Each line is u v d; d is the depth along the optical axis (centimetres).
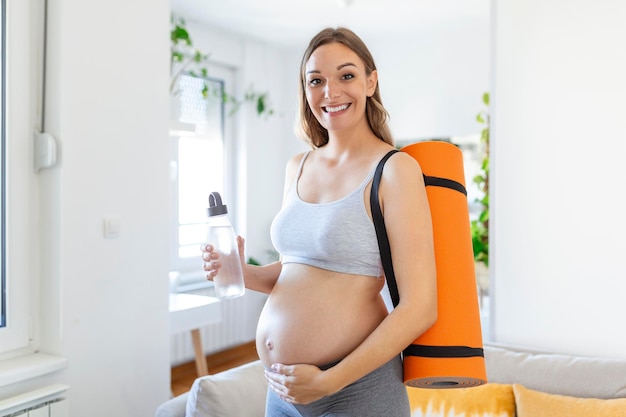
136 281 249
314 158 126
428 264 104
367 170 112
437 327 107
